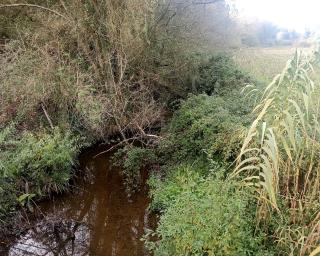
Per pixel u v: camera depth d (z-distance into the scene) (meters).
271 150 2.92
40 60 6.28
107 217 5.00
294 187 3.49
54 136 5.61
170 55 7.79
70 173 5.72
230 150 4.36
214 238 3.37
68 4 6.90
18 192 4.86
